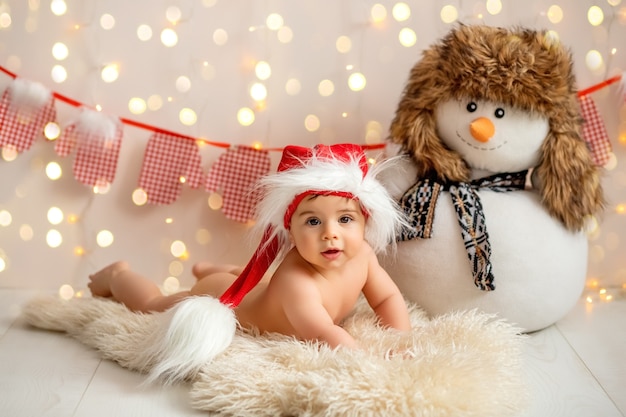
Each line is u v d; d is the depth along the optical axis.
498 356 1.42
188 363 1.42
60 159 2.03
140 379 1.47
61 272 2.08
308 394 1.27
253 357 1.42
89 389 1.41
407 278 1.75
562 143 1.71
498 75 1.65
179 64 2.00
